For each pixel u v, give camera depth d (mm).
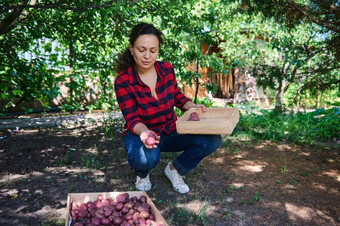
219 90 12594
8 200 2469
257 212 2303
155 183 2811
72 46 5586
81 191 2652
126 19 4113
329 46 3861
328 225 2129
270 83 5230
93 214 1991
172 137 2498
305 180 2936
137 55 2150
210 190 2680
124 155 3709
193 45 4980
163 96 2375
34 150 3889
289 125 5215
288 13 3668
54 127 5352
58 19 4551
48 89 5215
